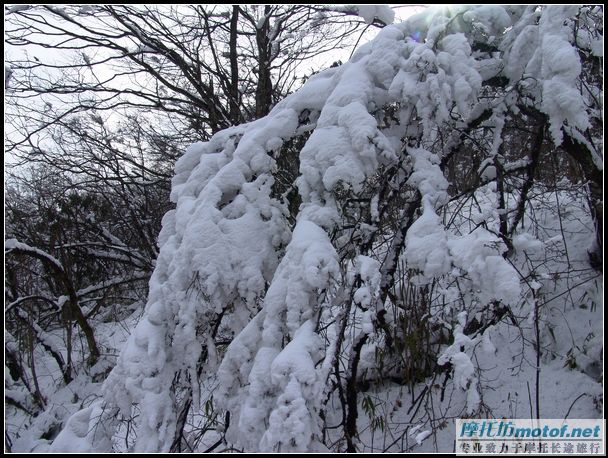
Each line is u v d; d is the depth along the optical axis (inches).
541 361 154.7
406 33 127.9
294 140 147.3
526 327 157.5
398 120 129.3
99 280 389.4
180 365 125.7
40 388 292.0
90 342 300.7
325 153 114.1
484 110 137.1
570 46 107.1
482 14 121.0
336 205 118.2
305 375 95.9
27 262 341.7
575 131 132.6
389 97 121.3
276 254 131.6
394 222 150.4
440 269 107.9
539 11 122.1
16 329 303.6
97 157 328.5
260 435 103.7
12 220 339.0
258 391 105.3
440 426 137.8
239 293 128.3
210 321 135.2
